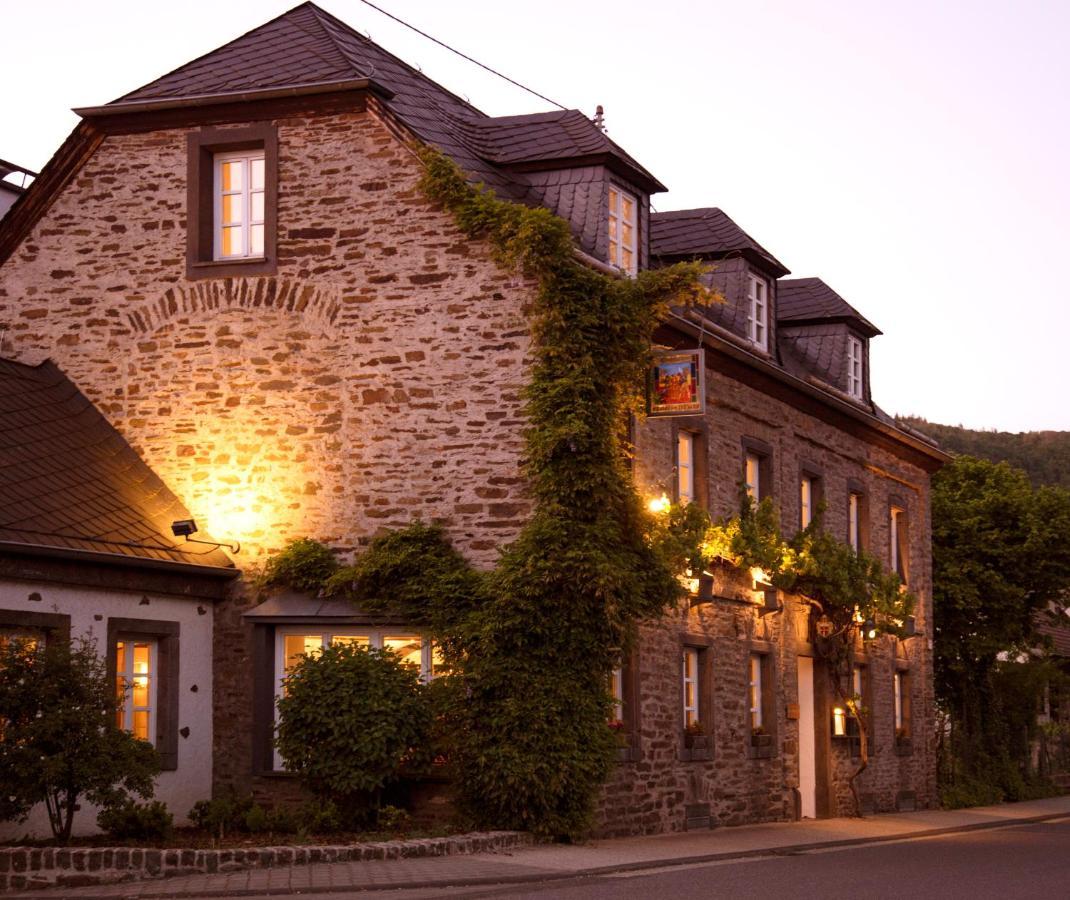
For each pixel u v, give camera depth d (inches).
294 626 749.3
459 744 692.7
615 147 813.9
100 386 792.3
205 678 749.3
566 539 700.0
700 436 869.2
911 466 1243.2
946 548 1427.2
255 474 765.9
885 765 1148.5
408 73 895.7
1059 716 1753.2
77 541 668.7
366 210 765.3
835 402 1033.5
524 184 827.4
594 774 692.7
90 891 515.5
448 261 750.5
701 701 861.8
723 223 1007.6
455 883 535.8
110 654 687.1
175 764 724.0
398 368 752.3
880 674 1151.0
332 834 661.9
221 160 799.7
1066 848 782.5
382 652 692.1
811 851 740.7
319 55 799.1
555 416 710.5
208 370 778.2
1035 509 1416.1
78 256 804.0
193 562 730.8
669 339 820.0
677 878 575.2
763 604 930.1
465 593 711.1
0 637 599.2
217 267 781.9
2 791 554.9
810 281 1169.4
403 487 744.3
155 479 774.5
